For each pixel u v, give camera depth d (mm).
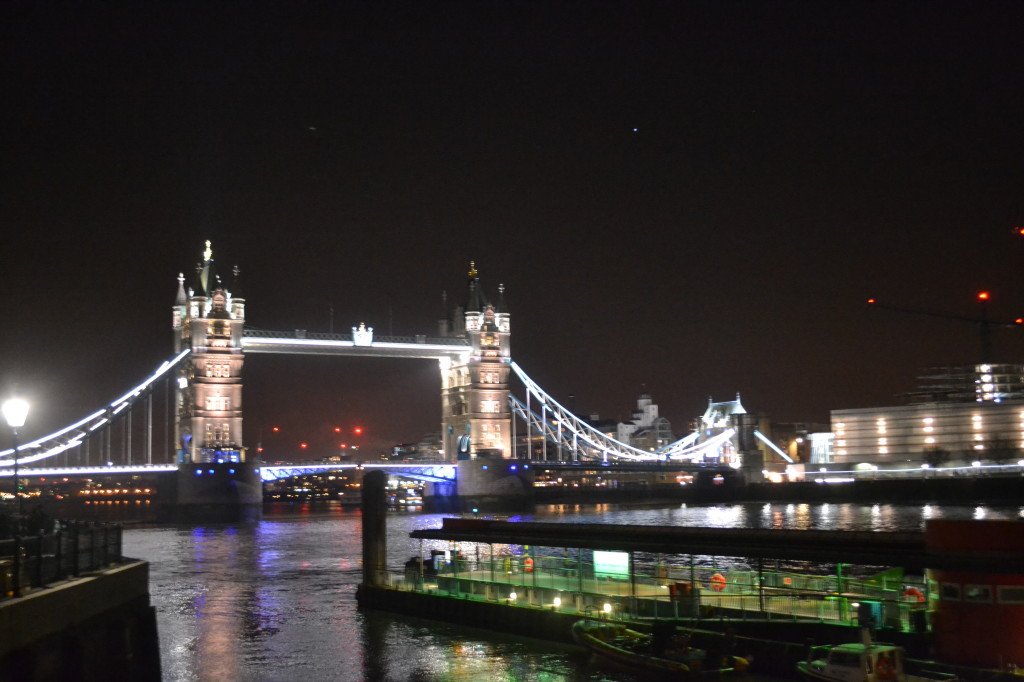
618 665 51125
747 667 48031
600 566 60812
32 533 43562
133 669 33938
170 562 119188
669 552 55312
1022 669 41719
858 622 48844
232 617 74125
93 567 33281
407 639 61969
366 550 75125
